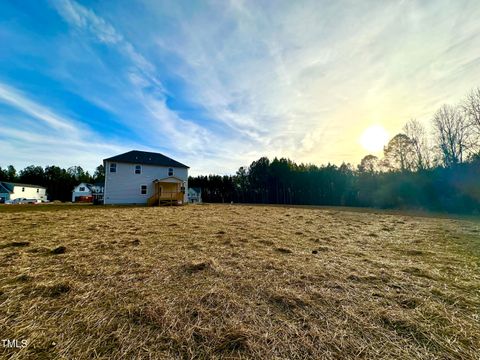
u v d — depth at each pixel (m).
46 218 7.95
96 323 1.66
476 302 2.08
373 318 1.78
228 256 3.49
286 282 2.50
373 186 24.56
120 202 19.17
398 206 19.53
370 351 1.40
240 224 7.23
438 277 2.72
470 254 3.86
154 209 13.52
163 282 2.45
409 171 21.17
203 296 2.12
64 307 1.88
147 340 1.49
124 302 1.98
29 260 3.15
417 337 1.55
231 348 1.43
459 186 15.66
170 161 22.22
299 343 1.47
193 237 4.88
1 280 2.43
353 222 8.62
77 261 3.12
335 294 2.21
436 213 14.52
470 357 1.36
